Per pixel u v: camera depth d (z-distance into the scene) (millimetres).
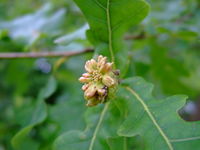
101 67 96
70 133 110
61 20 187
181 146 82
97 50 109
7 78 244
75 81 238
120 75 108
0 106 284
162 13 175
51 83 154
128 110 98
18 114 160
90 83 96
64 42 130
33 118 147
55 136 138
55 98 244
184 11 181
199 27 165
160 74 198
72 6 214
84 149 106
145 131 89
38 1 254
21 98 267
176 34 158
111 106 110
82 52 162
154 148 84
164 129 87
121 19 103
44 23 186
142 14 102
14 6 258
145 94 100
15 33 181
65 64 239
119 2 98
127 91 103
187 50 242
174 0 190
